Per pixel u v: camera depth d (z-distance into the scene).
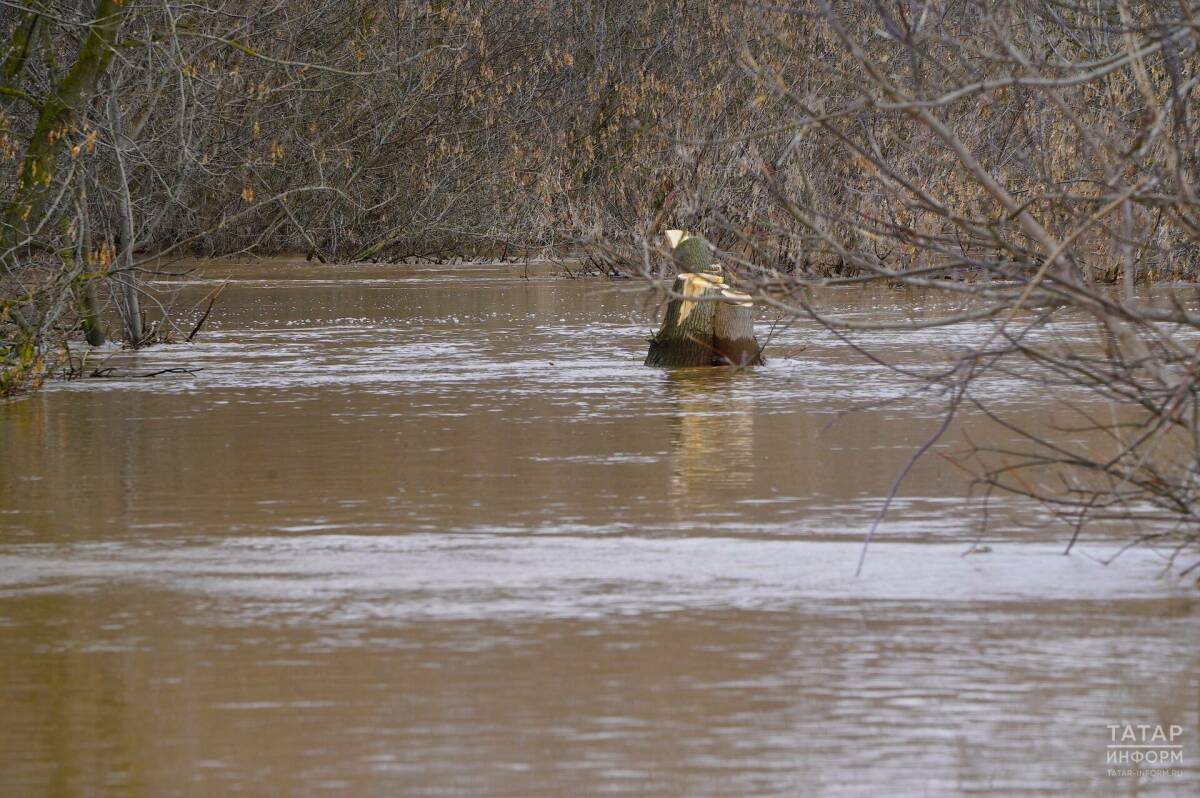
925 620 15.62
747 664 14.31
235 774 11.99
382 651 14.84
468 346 43.53
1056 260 16.64
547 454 25.36
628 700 13.44
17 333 36.66
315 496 22.06
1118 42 23.61
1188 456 22.27
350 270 81.12
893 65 44.62
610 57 77.75
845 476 23.16
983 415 28.94
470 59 78.00
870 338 44.09
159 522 20.53
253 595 16.84
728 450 25.59
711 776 11.84
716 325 37.81
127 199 42.84
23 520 20.70
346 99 70.94
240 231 77.25
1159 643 14.78
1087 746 12.36
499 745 12.48
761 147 51.03
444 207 80.31
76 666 14.51
